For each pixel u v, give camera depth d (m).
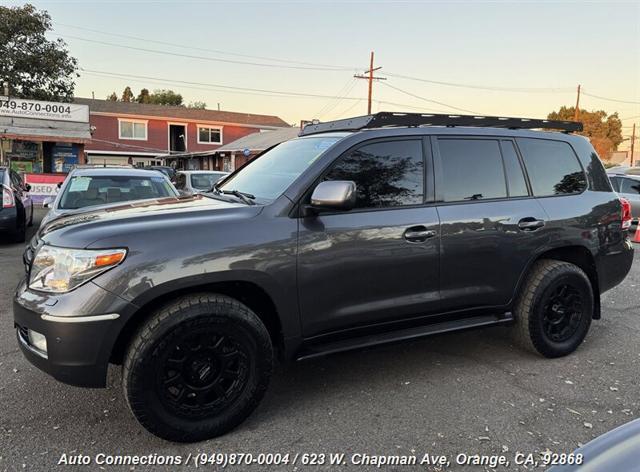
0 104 20.97
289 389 3.53
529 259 3.86
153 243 2.70
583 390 3.52
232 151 33.88
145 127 40.69
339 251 3.13
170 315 2.68
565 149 4.24
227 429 2.91
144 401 2.67
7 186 9.16
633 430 1.83
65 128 22.27
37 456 2.69
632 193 11.45
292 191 3.10
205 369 2.81
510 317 3.92
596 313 4.36
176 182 13.49
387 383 3.62
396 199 3.39
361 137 3.36
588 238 4.11
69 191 6.80
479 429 3.00
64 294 2.62
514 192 3.88
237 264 2.83
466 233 3.57
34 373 3.70
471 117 3.83
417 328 3.57
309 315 3.10
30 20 29.06
